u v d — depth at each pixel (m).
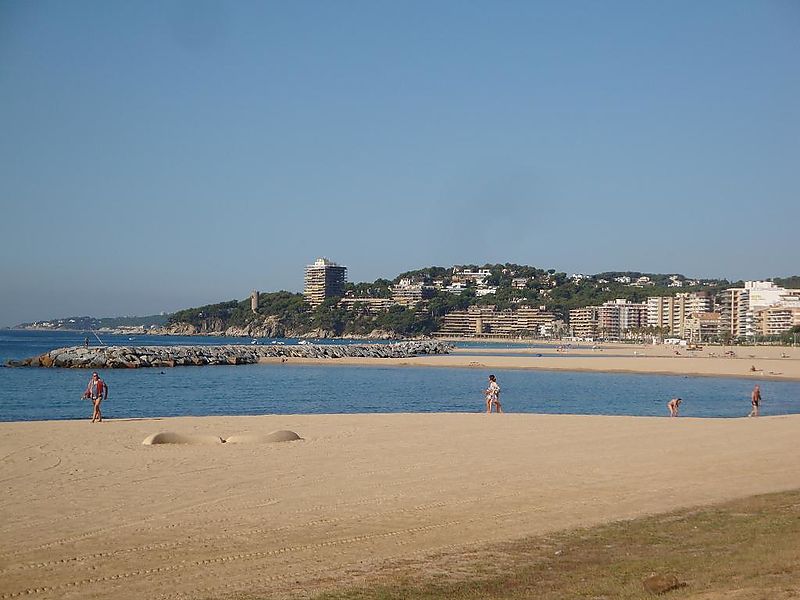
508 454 25.30
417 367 109.69
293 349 136.75
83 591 11.84
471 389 69.62
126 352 106.81
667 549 13.93
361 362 120.50
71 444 26.84
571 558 13.53
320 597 11.54
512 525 15.98
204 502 17.84
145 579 12.41
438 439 28.88
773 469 22.78
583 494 19.08
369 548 14.27
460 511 17.20
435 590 11.84
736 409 53.94
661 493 19.27
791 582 10.63
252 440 27.42
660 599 10.55
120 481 20.20
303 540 14.77
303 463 23.16
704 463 23.77
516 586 11.92
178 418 36.69
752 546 13.61
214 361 113.25
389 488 19.59
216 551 13.98
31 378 79.00
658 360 125.19
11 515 16.52
